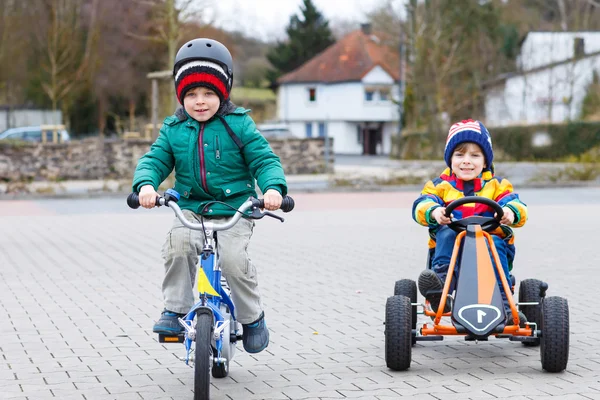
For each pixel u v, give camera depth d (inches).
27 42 2209.6
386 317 233.0
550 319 226.5
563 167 1369.3
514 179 1138.0
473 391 213.5
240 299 207.5
